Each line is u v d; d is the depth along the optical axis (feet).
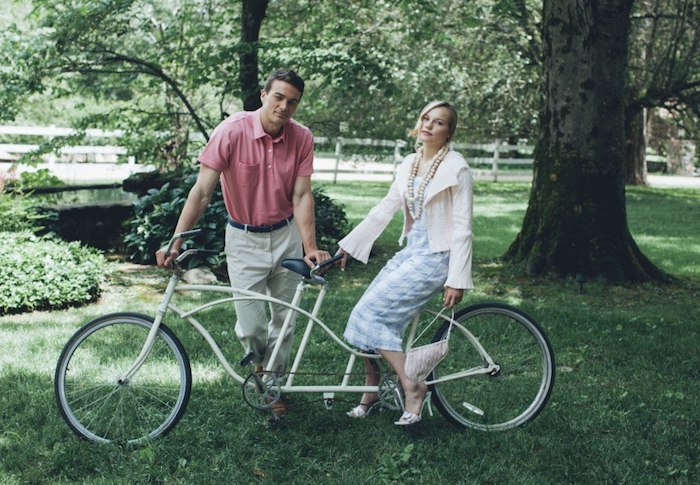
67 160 60.95
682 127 67.00
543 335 14.15
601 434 13.76
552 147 29.32
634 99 65.05
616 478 11.98
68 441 12.91
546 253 29.04
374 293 13.32
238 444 12.87
